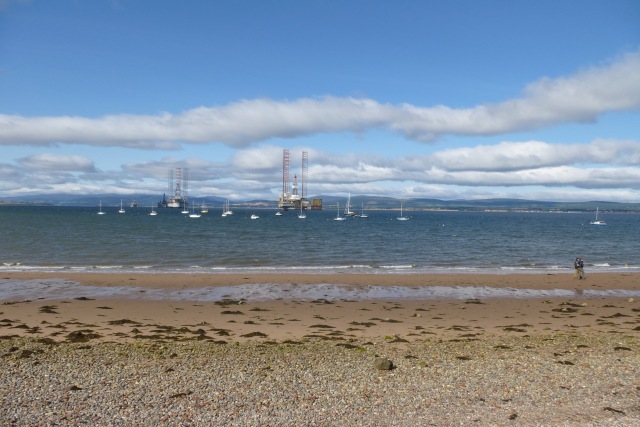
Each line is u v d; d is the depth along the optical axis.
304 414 8.67
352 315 20.16
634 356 13.07
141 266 36.31
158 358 12.28
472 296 25.17
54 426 7.88
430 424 8.34
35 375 10.55
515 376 11.09
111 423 8.06
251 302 22.84
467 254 50.03
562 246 61.53
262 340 15.38
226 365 11.73
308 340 15.33
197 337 15.48
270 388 10.03
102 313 19.72
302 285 27.50
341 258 44.72
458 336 16.31
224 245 57.41
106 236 69.44
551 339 15.45
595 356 13.02
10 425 7.86
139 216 174.12
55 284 26.62
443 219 194.62
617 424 8.43
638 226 137.25
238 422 8.24
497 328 17.92
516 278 31.22
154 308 20.98
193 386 10.04
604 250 56.53
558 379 10.91
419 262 42.28
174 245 56.22
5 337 14.82
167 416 8.42
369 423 8.34
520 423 8.45
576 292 26.84
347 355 12.98
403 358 12.65
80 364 11.54
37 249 49.06
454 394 9.86
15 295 23.58
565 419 8.65
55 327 16.88
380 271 34.22
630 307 22.75
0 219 123.75
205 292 25.11
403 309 21.67
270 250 51.62
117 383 10.12
